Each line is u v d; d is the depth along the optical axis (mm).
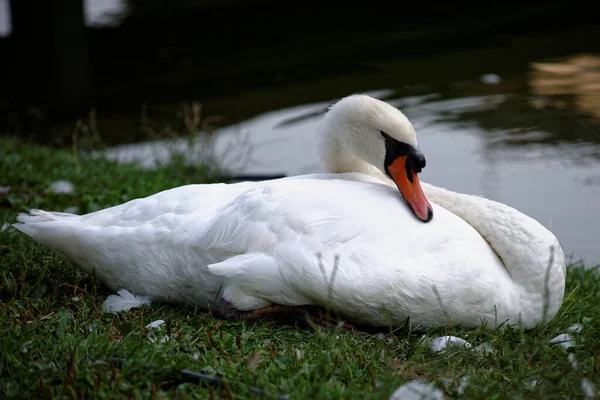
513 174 14398
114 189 12281
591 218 12695
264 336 7512
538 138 15867
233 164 15414
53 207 11391
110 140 17328
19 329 7121
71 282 8820
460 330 7746
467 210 8219
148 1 31734
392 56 22141
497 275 7672
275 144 16438
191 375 6449
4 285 8492
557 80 19031
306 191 7828
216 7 30484
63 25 25266
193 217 8117
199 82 21500
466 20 25484
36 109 20328
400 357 7207
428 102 18141
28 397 6215
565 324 8211
